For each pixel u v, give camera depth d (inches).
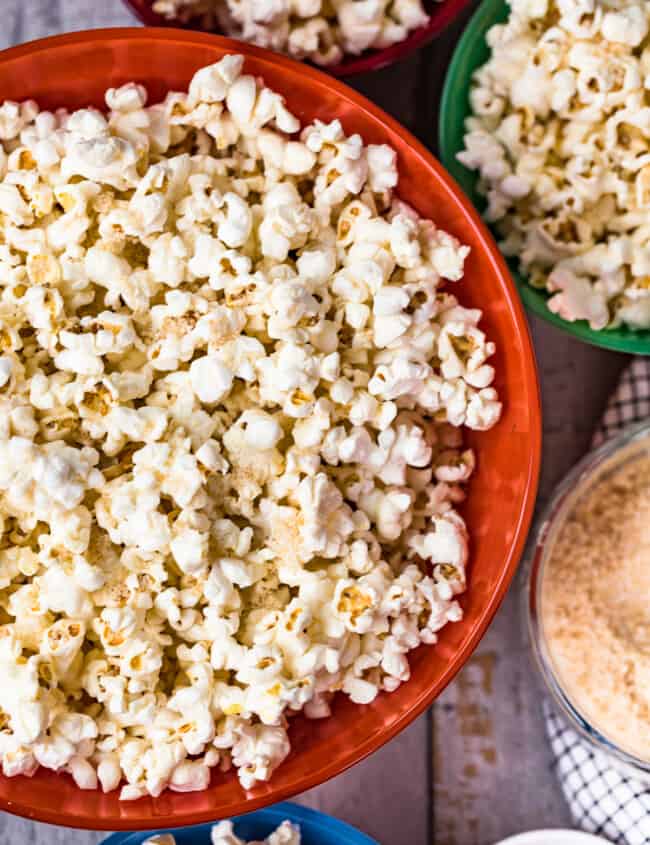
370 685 24.8
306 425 24.0
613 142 27.1
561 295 27.3
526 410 25.0
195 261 24.0
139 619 23.6
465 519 25.9
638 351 27.7
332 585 24.2
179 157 24.3
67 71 24.7
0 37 29.2
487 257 25.0
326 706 25.2
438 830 30.2
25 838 29.0
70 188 23.9
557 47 26.8
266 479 24.0
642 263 27.3
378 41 27.7
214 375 23.6
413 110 30.2
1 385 23.4
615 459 28.6
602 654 28.1
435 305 24.8
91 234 24.4
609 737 28.0
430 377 24.7
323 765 25.0
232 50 24.5
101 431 23.7
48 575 23.5
